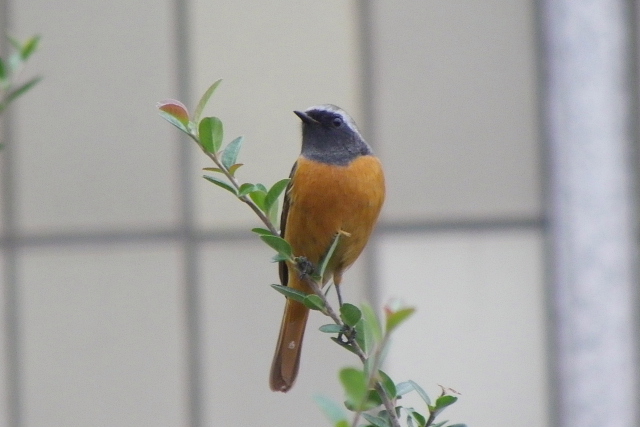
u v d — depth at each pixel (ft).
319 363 41.81
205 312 41.50
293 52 41.65
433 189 42.70
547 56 43.14
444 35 42.68
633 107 43.32
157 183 41.19
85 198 41.04
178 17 40.91
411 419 14.47
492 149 43.06
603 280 43.45
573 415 43.68
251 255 41.73
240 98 41.34
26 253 40.83
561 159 43.24
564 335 43.55
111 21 40.78
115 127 40.93
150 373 41.45
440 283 42.86
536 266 43.52
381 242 42.22
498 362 43.45
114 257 41.24
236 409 41.73
